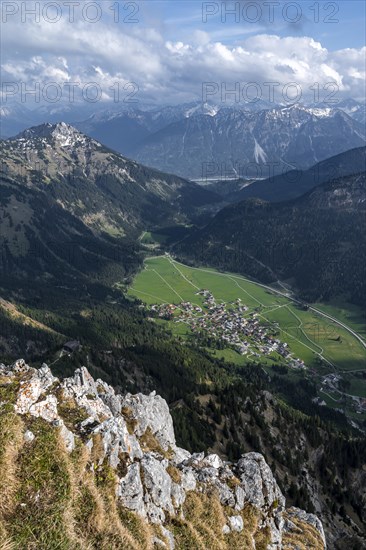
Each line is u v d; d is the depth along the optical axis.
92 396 43.53
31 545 25.20
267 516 44.59
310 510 91.44
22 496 27.56
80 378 50.50
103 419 40.53
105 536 27.92
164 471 37.59
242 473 47.25
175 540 33.12
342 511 98.31
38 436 31.62
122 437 36.00
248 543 38.91
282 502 49.47
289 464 109.19
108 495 30.92
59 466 29.91
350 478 115.06
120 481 32.94
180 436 103.12
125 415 52.19
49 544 25.47
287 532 47.69
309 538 47.34
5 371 41.34
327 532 88.31
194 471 44.91
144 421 52.81
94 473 32.16
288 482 99.81
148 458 37.12
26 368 42.44
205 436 109.75
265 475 48.59
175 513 36.25
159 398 66.56
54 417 34.69
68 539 26.30
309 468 112.19
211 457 48.19
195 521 37.16
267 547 40.09
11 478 28.02
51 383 41.91
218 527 38.03
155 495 34.97
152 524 32.62
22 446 30.59
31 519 26.39
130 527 30.06
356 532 93.00
